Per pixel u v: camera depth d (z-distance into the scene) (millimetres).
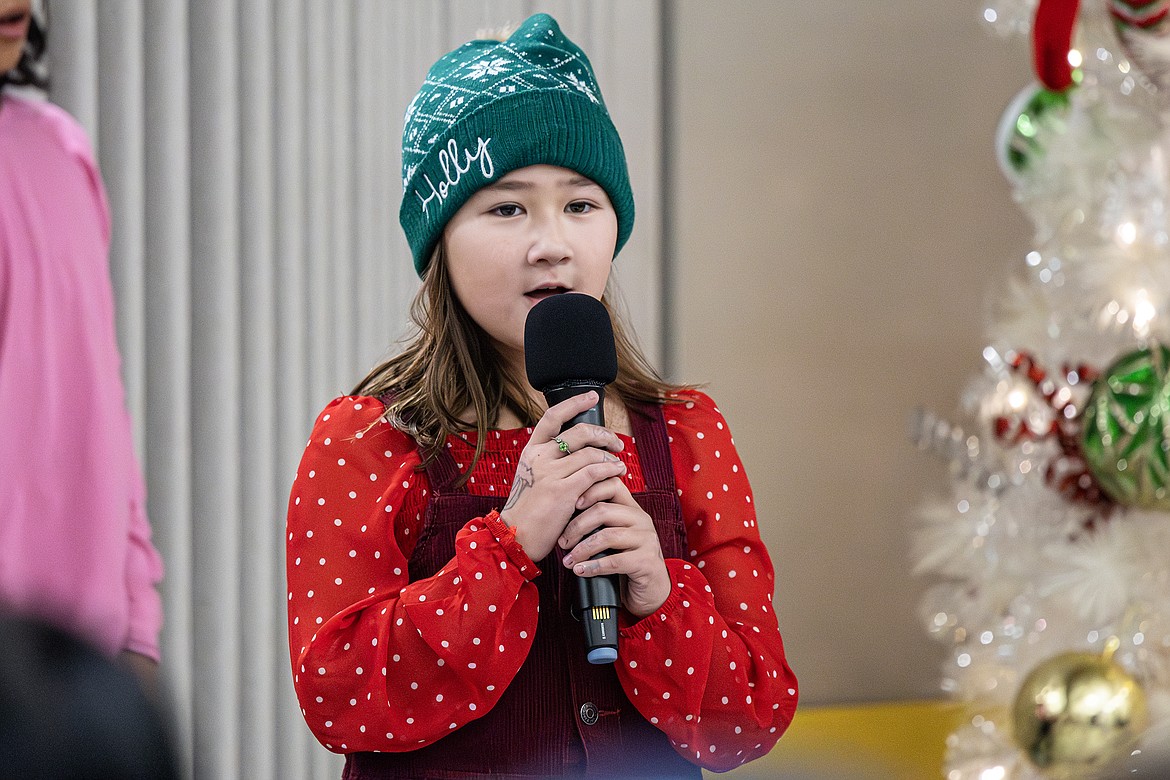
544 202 4816
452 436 4793
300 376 11250
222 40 10914
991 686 10242
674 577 4625
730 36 13273
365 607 4480
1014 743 9109
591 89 5051
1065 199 9859
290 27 11234
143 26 10664
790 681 4922
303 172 11352
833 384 13500
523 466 4418
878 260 13703
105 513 5770
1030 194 10000
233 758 10820
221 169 10898
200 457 10859
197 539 10859
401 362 5297
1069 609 9633
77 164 6145
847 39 13688
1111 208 9734
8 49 6059
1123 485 9148
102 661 1127
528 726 4492
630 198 5156
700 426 5219
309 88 11359
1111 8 8922
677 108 13078
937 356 13836
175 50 10664
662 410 5215
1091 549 9398
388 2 11633
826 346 13484
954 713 12539
